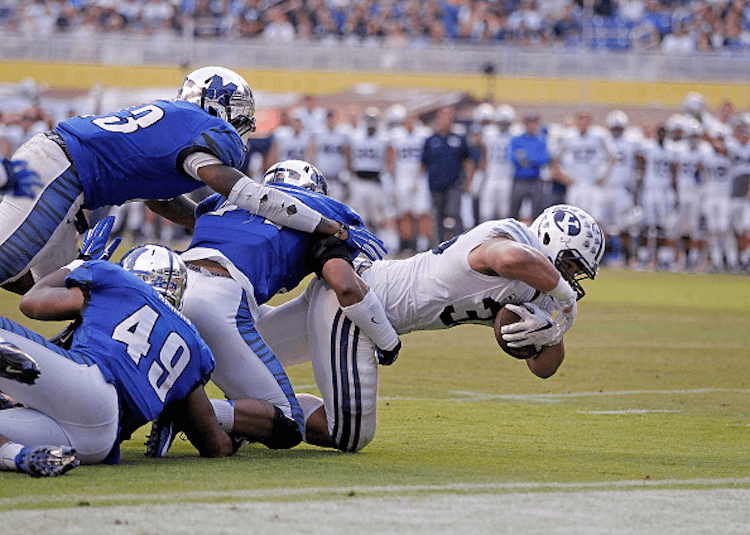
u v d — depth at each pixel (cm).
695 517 1011
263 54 7869
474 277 1459
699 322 3625
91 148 1467
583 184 6097
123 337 1251
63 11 8331
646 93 7788
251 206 1443
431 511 1005
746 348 2941
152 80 7881
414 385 2170
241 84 1561
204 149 1451
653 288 5022
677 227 6225
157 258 1339
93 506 991
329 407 1436
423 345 2945
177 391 1291
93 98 7012
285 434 1417
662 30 8194
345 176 6025
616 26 8231
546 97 7788
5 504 990
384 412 1809
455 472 1244
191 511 977
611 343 3005
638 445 1498
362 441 1428
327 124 6022
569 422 1727
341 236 1459
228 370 1417
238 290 1427
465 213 6525
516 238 1463
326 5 8275
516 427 1664
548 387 2177
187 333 1299
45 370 1176
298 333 1550
